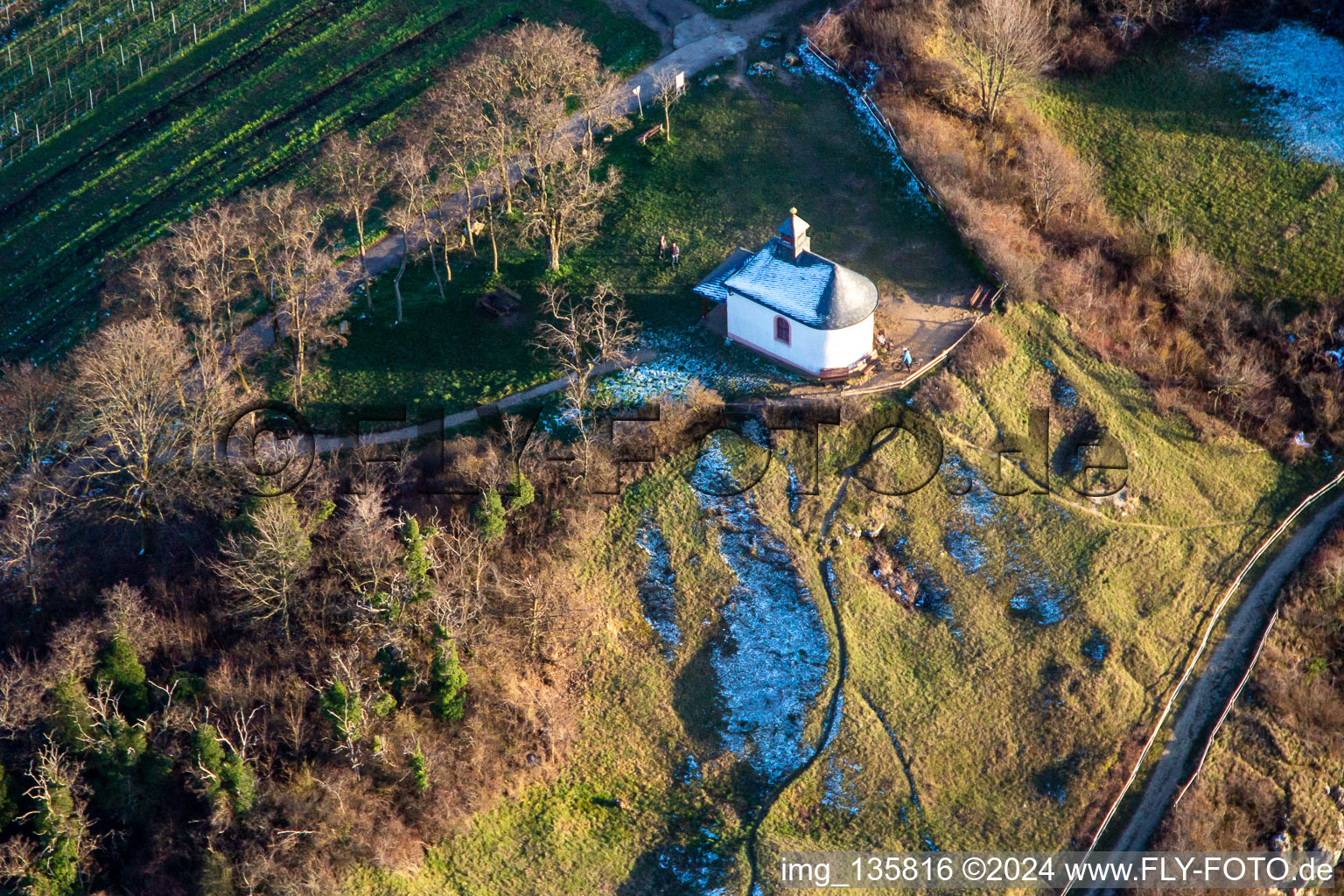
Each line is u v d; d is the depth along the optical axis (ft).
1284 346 277.03
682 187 297.94
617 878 216.13
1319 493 256.93
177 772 214.07
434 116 301.22
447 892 212.43
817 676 232.12
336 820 209.46
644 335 269.03
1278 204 297.53
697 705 232.94
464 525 237.25
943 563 242.99
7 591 237.45
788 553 241.35
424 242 291.99
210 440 241.55
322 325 274.57
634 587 241.96
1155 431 260.83
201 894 204.74
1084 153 309.63
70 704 207.92
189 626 229.45
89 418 243.19
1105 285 282.15
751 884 213.05
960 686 230.89
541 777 225.15
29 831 210.79
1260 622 240.53
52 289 301.43
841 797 221.46
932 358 260.62
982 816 219.82
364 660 222.07
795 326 249.96
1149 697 231.09
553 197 282.36
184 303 277.23
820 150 303.68
